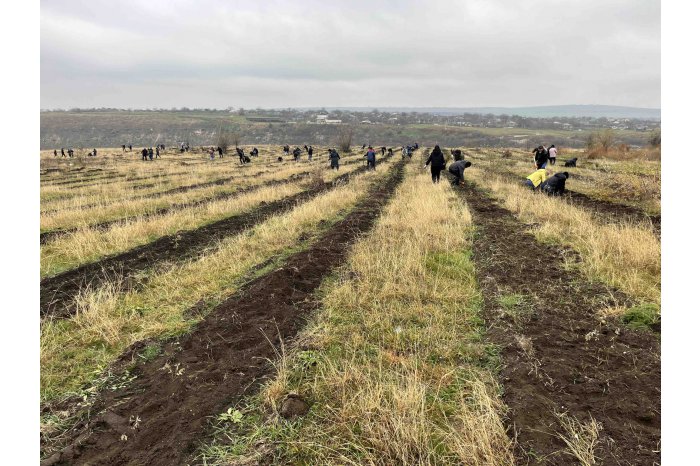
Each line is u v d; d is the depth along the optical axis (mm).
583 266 5922
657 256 5781
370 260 6168
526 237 7852
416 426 2697
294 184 17484
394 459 2549
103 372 3668
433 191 13422
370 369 3518
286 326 4359
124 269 6680
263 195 13844
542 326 4234
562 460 2502
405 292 5039
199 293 5410
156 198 14617
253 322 4461
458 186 16359
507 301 4852
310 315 4672
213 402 3160
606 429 2748
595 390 3150
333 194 12938
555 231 7906
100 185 19344
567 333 4086
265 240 7992
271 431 2830
